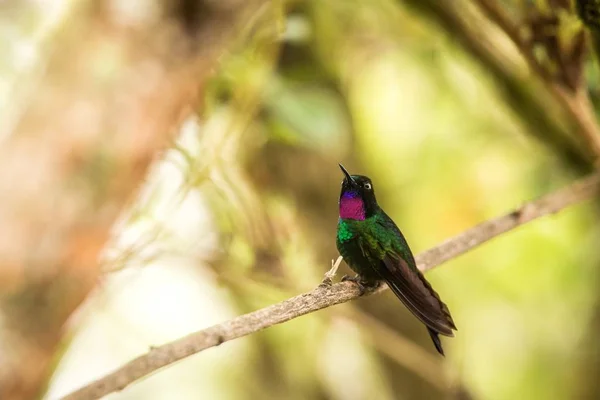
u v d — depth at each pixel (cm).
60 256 264
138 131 278
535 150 971
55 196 263
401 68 1043
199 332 316
